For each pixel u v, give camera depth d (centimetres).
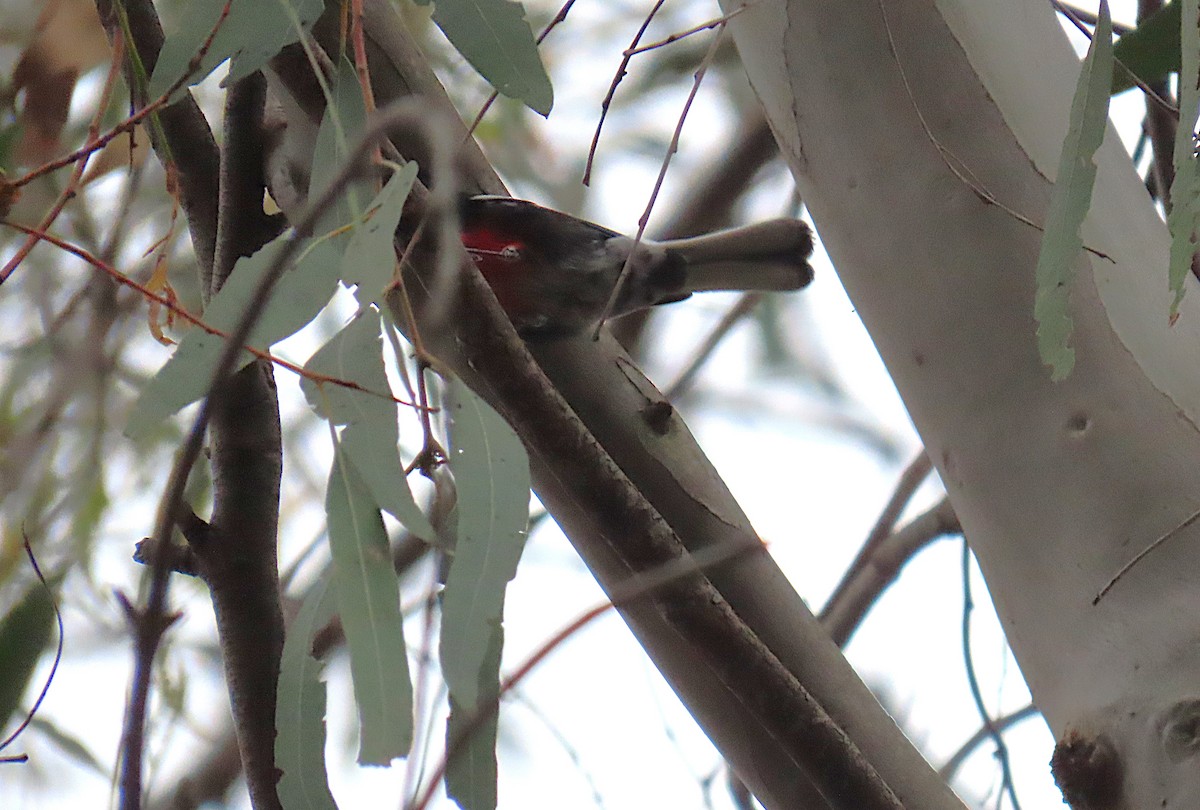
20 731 369
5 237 624
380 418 303
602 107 383
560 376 439
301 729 303
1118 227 390
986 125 401
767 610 421
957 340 389
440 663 276
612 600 271
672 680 424
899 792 405
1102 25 352
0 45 573
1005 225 390
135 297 573
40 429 561
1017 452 374
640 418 437
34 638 407
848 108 420
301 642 309
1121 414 365
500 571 285
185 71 360
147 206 614
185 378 310
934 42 410
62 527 589
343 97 364
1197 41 343
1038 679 366
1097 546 358
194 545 379
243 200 389
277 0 360
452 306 319
